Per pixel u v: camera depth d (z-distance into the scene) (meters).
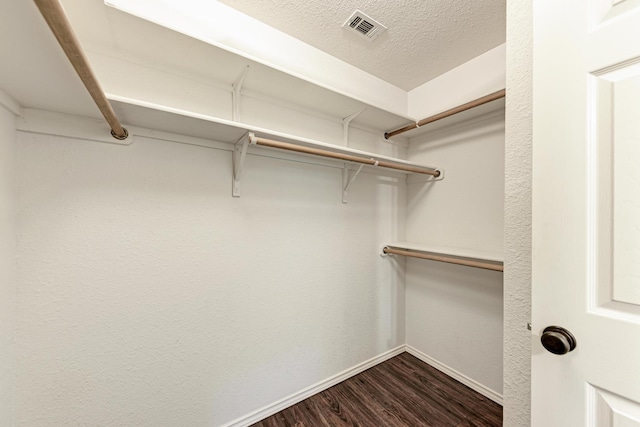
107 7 0.86
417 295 2.10
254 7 1.34
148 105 0.92
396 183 2.11
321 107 1.63
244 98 1.42
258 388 1.49
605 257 0.53
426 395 1.66
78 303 1.04
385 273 2.06
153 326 1.19
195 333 1.29
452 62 1.77
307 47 1.61
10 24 0.50
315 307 1.70
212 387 1.35
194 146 1.28
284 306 1.57
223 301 1.37
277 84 1.37
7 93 0.83
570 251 0.57
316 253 1.69
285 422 1.46
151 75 1.18
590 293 0.55
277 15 1.39
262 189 1.48
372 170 1.96
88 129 1.04
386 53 1.68
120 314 1.12
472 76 1.73
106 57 1.09
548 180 0.60
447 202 1.89
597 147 0.54
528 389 0.74
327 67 1.69
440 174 1.92
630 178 0.50
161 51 1.11
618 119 0.52
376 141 2.00
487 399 1.63
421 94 2.04
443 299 1.91
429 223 2.01
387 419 1.47
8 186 0.88
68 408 1.03
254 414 1.47
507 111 0.78
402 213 2.16
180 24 1.23
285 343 1.58
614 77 0.52
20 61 0.64
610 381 0.52
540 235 0.61
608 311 0.53
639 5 0.49
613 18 0.52
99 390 1.09
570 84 0.57
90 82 0.67
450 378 1.84
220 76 1.30
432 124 1.84
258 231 1.47
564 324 0.58
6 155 0.86
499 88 1.59
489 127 1.65
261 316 1.49
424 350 2.05
